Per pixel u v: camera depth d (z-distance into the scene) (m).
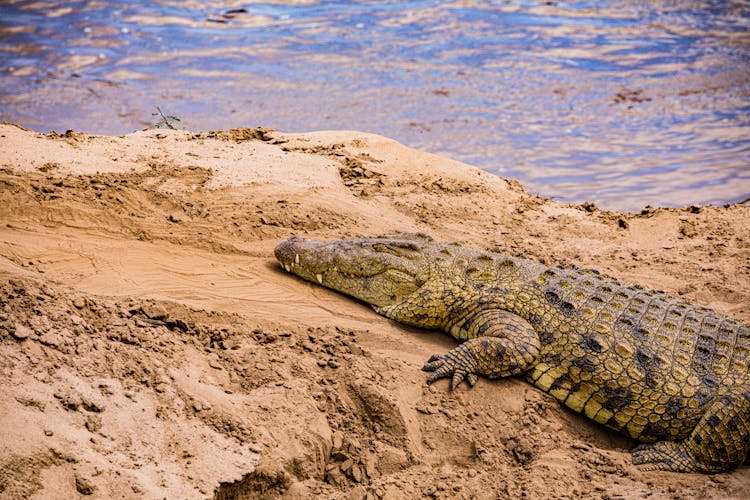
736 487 23.94
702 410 25.86
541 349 27.77
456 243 32.00
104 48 142.00
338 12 176.62
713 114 109.62
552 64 138.25
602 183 78.69
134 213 35.03
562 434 26.23
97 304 25.78
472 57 141.75
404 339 29.20
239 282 30.95
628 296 29.12
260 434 23.00
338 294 31.67
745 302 34.75
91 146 41.97
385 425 25.05
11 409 19.30
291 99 115.44
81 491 18.42
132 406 21.94
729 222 44.41
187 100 113.44
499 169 83.88
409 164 47.56
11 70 124.69
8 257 29.00
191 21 166.00
